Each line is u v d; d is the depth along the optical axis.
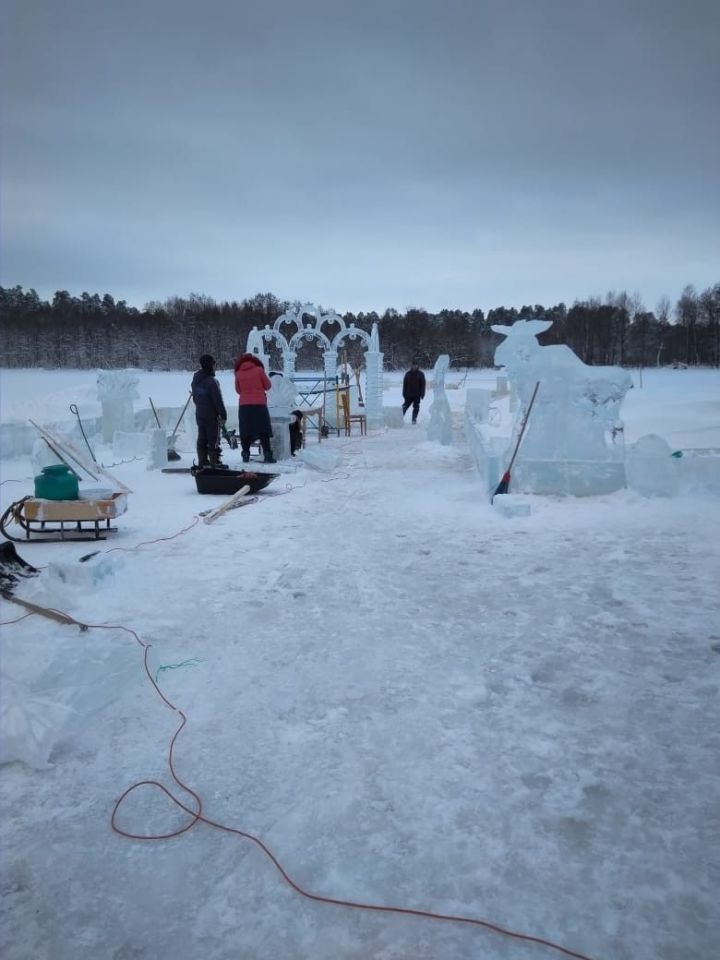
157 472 10.65
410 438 16.05
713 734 2.77
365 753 2.70
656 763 2.58
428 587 4.72
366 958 1.77
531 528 6.34
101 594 4.62
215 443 10.43
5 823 2.33
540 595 4.47
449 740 2.78
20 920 1.91
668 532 5.94
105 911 1.94
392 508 7.54
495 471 7.73
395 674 3.38
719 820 2.25
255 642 3.82
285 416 11.72
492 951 1.77
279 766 2.63
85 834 2.27
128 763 2.68
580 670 3.37
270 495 8.52
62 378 44.25
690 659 3.45
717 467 7.26
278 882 2.04
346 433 16.94
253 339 18.59
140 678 3.36
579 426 7.50
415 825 2.27
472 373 70.38
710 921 1.84
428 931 1.84
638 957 1.74
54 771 2.64
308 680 3.34
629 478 7.39
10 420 13.80
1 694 2.93
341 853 2.15
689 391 25.30
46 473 6.42
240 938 1.84
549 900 1.93
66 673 3.32
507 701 3.09
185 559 5.55
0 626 4.05
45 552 5.84
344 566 5.29
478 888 1.99
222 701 3.15
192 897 1.99
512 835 2.20
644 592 4.45
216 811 2.37
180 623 4.12
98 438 13.46
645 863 2.06
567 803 2.36
